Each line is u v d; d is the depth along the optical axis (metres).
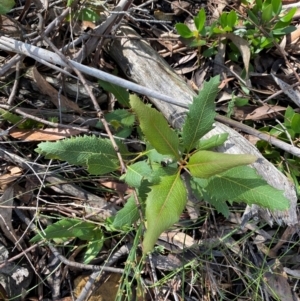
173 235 0.44
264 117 0.48
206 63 0.50
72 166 0.44
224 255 0.44
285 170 0.46
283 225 0.45
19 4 0.48
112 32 0.46
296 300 0.44
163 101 0.43
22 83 0.44
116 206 0.44
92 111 0.46
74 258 0.44
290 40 0.51
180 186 0.34
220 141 0.37
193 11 0.51
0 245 0.42
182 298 0.42
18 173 0.43
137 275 0.39
